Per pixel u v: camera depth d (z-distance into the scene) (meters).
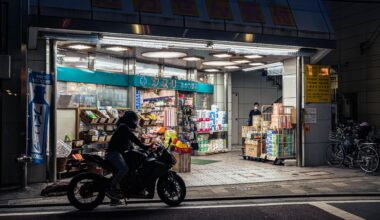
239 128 19.94
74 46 10.84
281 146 12.71
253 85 20.31
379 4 14.59
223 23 10.23
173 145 10.70
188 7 10.03
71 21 8.73
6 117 8.99
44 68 9.37
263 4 11.12
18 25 9.04
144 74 14.21
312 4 11.98
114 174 7.00
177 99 14.74
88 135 10.58
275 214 6.62
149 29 9.41
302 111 12.20
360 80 15.48
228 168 11.95
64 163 9.78
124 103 13.38
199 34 9.92
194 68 16.08
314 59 12.19
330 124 12.62
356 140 12.08
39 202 7.36
